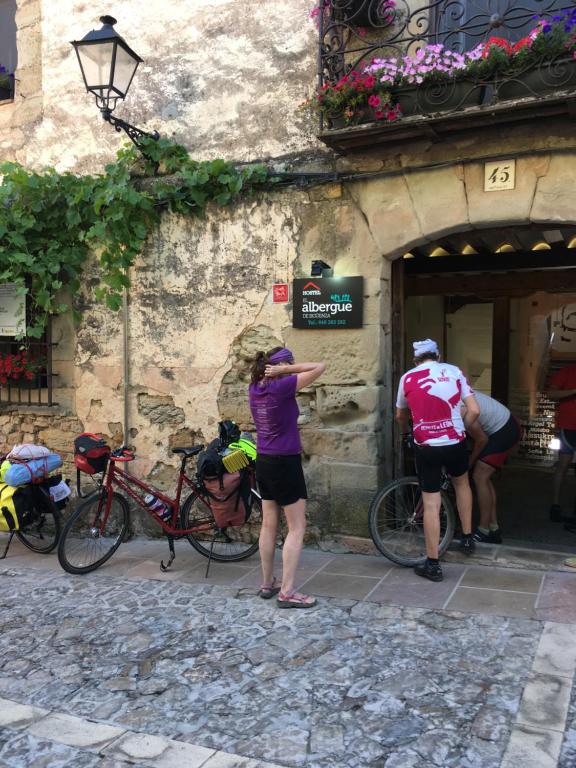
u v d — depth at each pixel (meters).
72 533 4.93
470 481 5.74
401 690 3.06
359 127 4.48
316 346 5.13
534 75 4.07
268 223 5.27
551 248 6.54
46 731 2.88
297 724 2.84
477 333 9.41
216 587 4.51
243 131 5.42
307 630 3.74
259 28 5.34
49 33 6.23
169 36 5.69
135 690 3.19
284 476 4.00
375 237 4.90
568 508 6.48
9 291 6.20
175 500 4.96
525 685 3.04
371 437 4.97
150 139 5.57
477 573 4.47
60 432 6.22
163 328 5.71
